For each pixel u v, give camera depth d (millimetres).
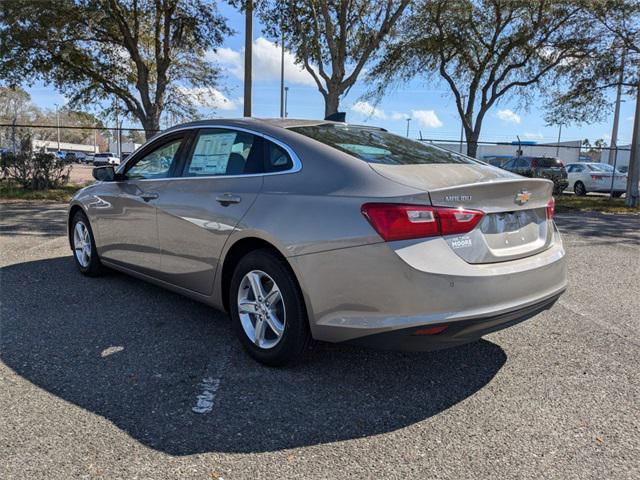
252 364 3453
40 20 15078
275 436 2625
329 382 3232
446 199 2824
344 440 2607
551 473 2367
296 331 3168
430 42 17812
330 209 2980
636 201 15586
